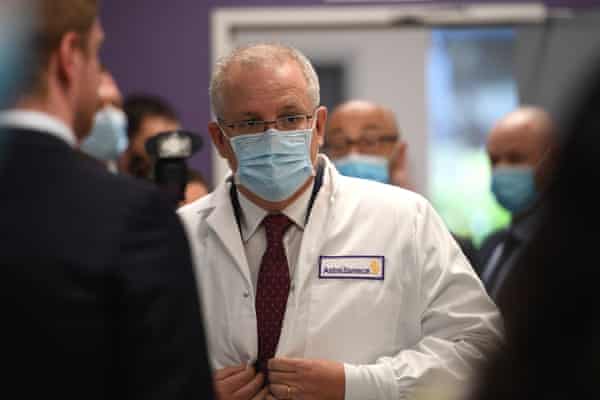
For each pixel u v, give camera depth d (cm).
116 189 211
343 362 332
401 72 819
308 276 339
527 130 543
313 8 821
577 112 151
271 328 335
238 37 828
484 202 807
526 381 155
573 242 151
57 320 194
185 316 209
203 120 823
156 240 208
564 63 805
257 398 322
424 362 326
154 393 201
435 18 814
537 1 818
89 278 198
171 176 371
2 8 200
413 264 345
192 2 828
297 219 346
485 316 337
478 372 171
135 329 201
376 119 569
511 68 816
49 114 213
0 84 203
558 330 152
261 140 328
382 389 317
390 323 338
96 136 558
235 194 360
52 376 193
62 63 215
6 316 194
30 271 196
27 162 207
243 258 342
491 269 479
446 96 820
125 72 825
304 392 314
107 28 827
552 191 156
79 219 203
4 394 192
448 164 816
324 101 823
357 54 821
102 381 200
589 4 815
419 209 358
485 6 816
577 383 149
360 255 343
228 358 341
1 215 201
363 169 559
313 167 348
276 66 330
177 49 828
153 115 586
